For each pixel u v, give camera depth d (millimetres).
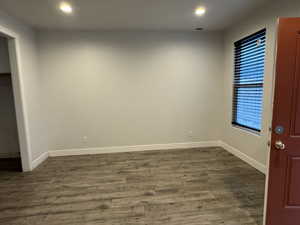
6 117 4098
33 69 3732
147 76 4254
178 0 2699
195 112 4492
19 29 3303
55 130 4156
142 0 2672
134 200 2477
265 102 3062
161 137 4469
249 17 3359
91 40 4023
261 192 2617
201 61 4355
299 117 1757
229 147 4254
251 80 3533
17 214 2238
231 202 2402
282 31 1675
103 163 3721
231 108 4141
